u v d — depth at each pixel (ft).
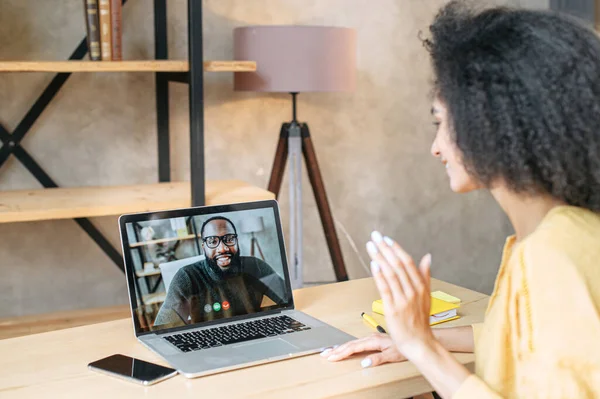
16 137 9.37
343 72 9.65
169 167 10.22
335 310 5.43
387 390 4.10
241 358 4.38
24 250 9.77
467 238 12.49
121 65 8.20
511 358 3.39
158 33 9.91
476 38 3.41
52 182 9.68
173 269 5.03
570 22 3.33
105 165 9.98
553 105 3.19
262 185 10.96
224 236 5.23
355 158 11.50
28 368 4.33
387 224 11.86
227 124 10.61
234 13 10.48
